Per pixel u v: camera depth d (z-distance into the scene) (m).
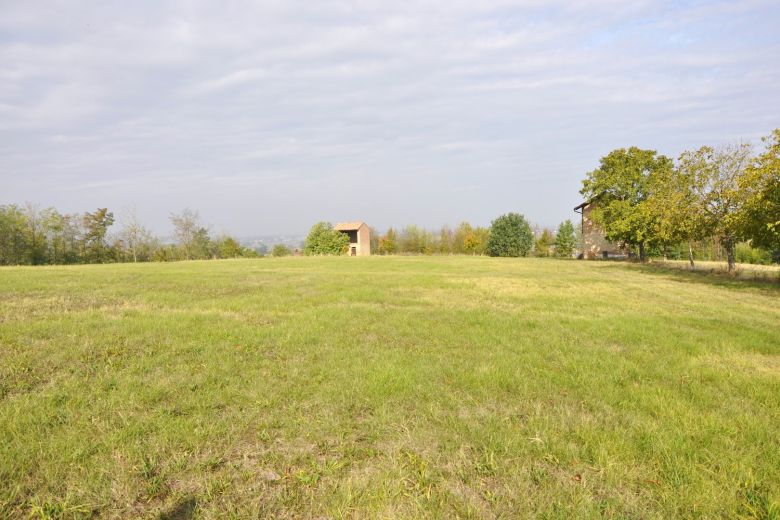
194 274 21.70
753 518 2.92
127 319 8.98
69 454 3.49
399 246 69.38
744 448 3.78
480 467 3.44
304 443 3.85
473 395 5.03
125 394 4.79
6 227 43.81
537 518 2.87
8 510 2.87
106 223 52.97
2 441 3.68
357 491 3.11
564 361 6.39
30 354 6.27
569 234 52.03
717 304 12.73
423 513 2.90
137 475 3.27
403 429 4.09
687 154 22.78
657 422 4.29
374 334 8.09
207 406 4.55
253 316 9.73
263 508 2.95
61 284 15.55
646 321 9.67
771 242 17.67
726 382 5.60
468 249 63.88
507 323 9.23
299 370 5.78
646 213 26.39
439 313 10.44
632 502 3.04
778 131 15.88
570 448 3.74
